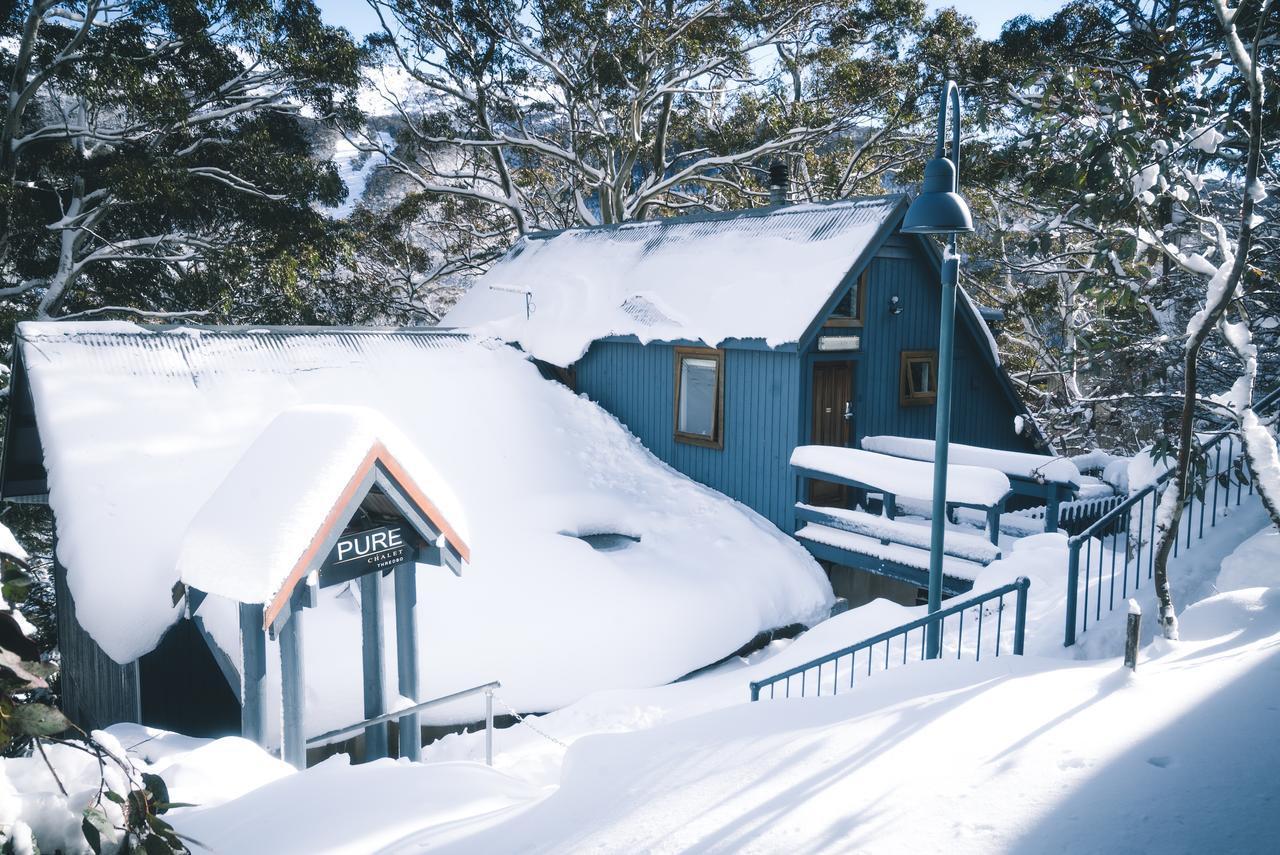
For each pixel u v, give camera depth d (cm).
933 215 730
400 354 1519
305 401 1316
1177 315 1422
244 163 2258
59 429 1092
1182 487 561
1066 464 1173
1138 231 680
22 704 266
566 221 3403
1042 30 2264
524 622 1033
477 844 414
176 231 2341
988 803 355
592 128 3038
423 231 3622
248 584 599
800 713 515
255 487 648
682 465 1555
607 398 1677
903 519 1420
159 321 2286
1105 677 482
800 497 1373
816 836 351
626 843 374
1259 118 524
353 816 482
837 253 1399
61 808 293
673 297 1570
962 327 1606
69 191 2212
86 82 1914
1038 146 719
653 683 1053
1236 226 1312
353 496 644
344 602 991
